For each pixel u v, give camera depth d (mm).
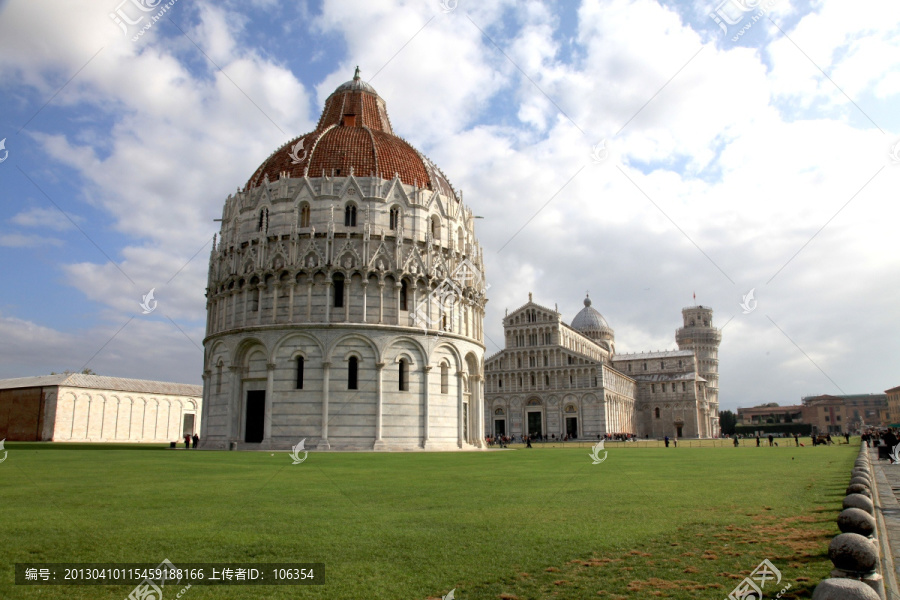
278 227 74812
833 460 48375
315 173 77625
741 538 15469
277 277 72062
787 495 23516
